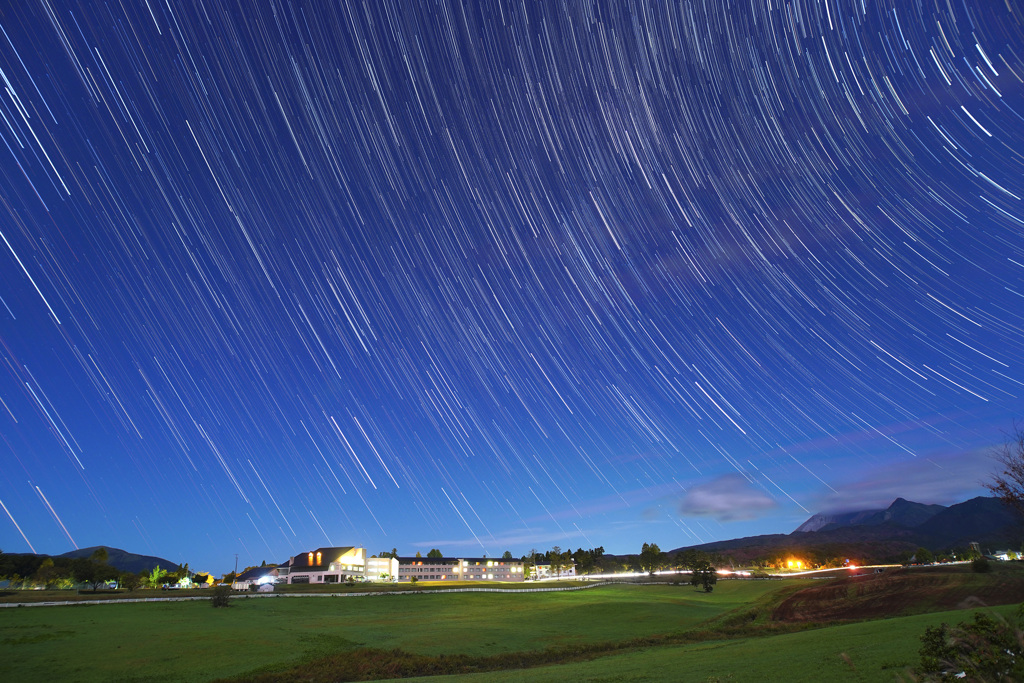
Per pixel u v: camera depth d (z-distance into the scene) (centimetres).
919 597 5675
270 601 7325
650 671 2670
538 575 18000
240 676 3522
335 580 13612
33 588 10394
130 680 3444
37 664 3750
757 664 2414
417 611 6881
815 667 2089
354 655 4050
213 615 5938
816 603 6038
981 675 1066
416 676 3575
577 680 2672
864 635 2850
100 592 8331
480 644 4488
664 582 11312
